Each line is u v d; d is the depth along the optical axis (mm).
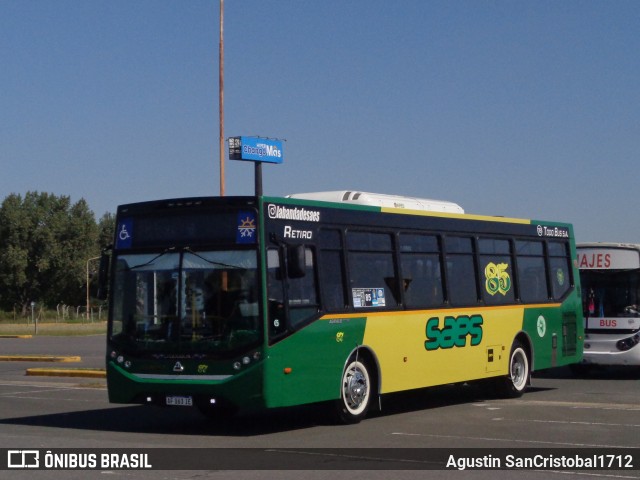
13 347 43188
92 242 104562
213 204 13883
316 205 14609
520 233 19938
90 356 35656
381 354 15539
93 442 13031
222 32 26969
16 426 15219
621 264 23609
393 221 16219
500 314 18812
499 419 15625
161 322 13969
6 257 100188
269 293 13469
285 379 13547
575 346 21625
